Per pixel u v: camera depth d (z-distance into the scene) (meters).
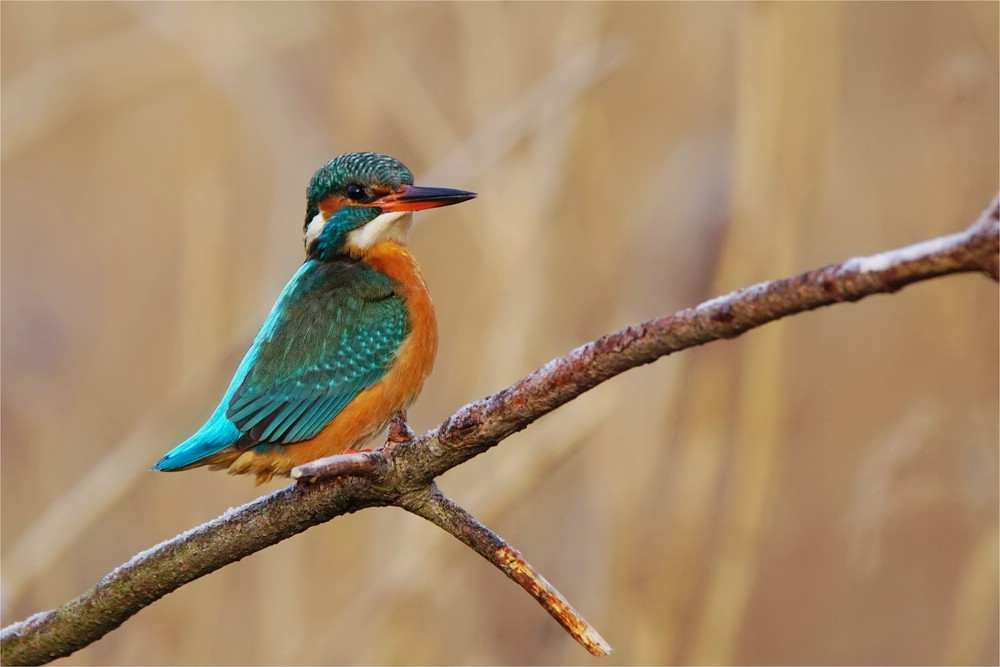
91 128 14.96
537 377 4.94
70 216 14.78
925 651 12.34
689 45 12.81
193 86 13.27
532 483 10.51
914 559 12.28
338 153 12.70
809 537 12.95
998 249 3.70
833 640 12.62
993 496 10.77
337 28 12.78
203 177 12.99
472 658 11.41
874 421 13.00
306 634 11.48
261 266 13.31
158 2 13.30
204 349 12.52
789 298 4.12
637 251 12.38
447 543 11.02
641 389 11.59
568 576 12.24
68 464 13.23
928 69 13.21
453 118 13.47
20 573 10.21
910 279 3.90
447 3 13.83
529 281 11.44
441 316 12.81
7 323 13.91
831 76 11.30
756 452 10.93
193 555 5.67
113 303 14.30
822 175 11.29
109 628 5.83
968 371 11.38
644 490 11.27
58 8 15.55
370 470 5.24
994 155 11.41
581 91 11.43
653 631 10.89
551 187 11.73
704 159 12.49
